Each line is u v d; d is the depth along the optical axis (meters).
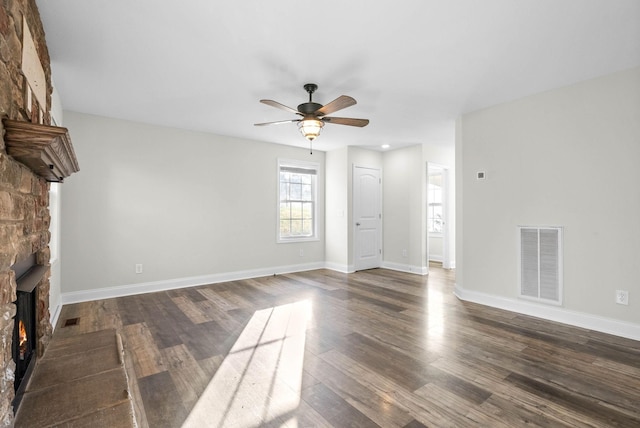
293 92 3.34
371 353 2.58
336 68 2.81
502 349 2.65
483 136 3.90
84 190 4.03
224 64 2.74
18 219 1.39
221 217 5.12
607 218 2.99
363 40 2.37
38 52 1.97
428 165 5.95
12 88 1.34
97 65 2.75
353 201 6.07
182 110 3.93
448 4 1.96
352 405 1.90
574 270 3.19
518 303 3.60
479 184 3.95
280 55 2.59
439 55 2.59
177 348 2.67
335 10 2.03
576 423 1.74
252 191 5.46
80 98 3.53
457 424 1.73
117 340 2.12
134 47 2.46
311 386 2.11
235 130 4.84
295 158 6.02
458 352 2.60
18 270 1.62
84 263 4.03
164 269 4.61
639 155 2.81
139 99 3.56
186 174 4.79
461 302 4.02
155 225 4.54
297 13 2.06
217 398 1.97
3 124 1.16
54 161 1.53
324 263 6.42
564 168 3.25
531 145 3.48
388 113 4.07
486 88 3.28
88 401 1.42
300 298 4.19
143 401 1.94
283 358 2.50
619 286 2.92
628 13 2.04
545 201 3.38
